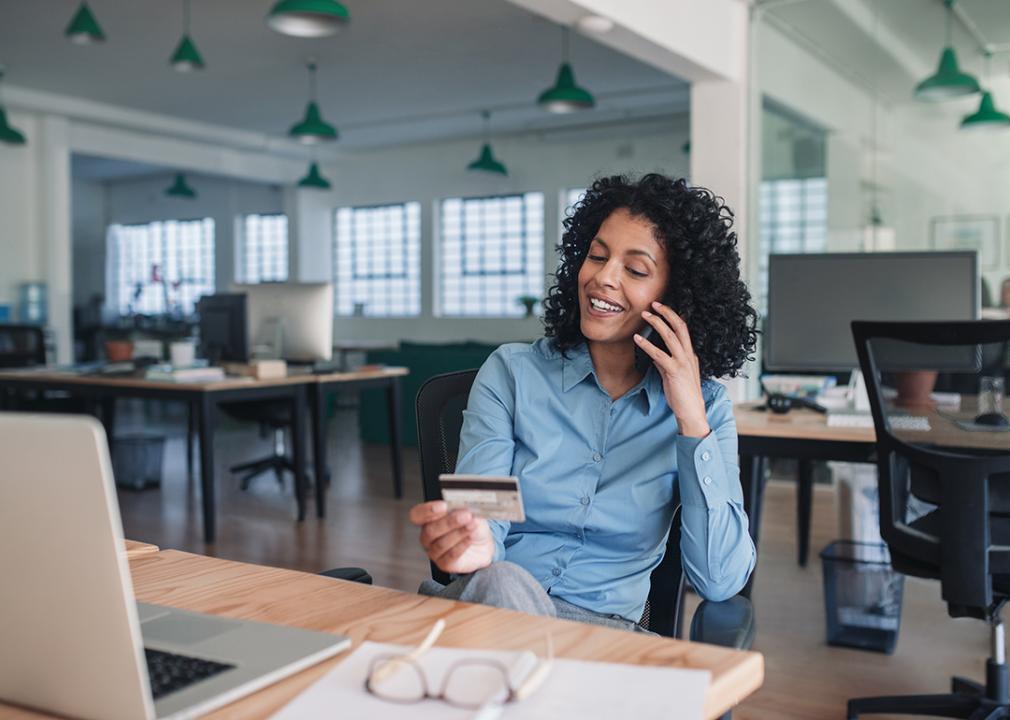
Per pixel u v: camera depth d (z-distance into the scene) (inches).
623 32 175.3
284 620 39.7
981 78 190.9
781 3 209.5
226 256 579.2
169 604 42.1
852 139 203.6
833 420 109.3
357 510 204.4
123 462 227.6
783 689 106.7
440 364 286.7
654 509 57.9
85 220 631.2
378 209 528.1
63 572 28.8
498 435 60.2
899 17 198.1
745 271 213.0
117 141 436.5
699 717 29.5
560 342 61.5
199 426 176.2
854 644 119.8
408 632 38.0
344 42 312.3
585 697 31.0
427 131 466.9
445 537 45.3
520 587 45.1
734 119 211.6
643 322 58.9
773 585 147.4
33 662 30.3
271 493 223.1
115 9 278.2
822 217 207.6
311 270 535.8
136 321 556.4
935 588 147.3
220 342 213.0
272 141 482.3
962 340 85.4
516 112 423.2
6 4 273.1
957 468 84.0
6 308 388.8
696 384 55.7
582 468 58.9
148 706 28.3
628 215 59.1
